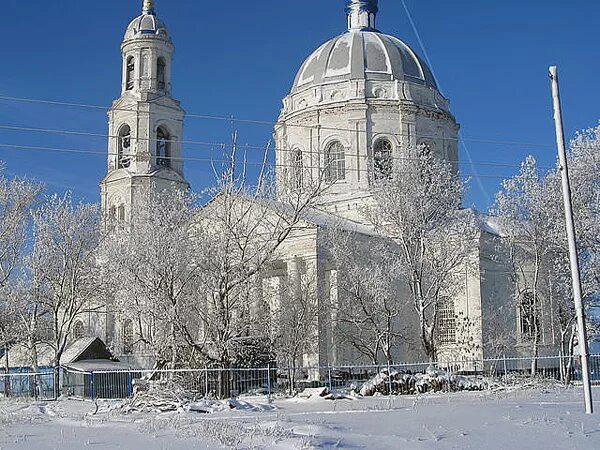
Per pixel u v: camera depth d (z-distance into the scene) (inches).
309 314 1438.2
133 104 2052.2
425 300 1440.7
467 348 1689.2
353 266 1485.0
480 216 1791.3
